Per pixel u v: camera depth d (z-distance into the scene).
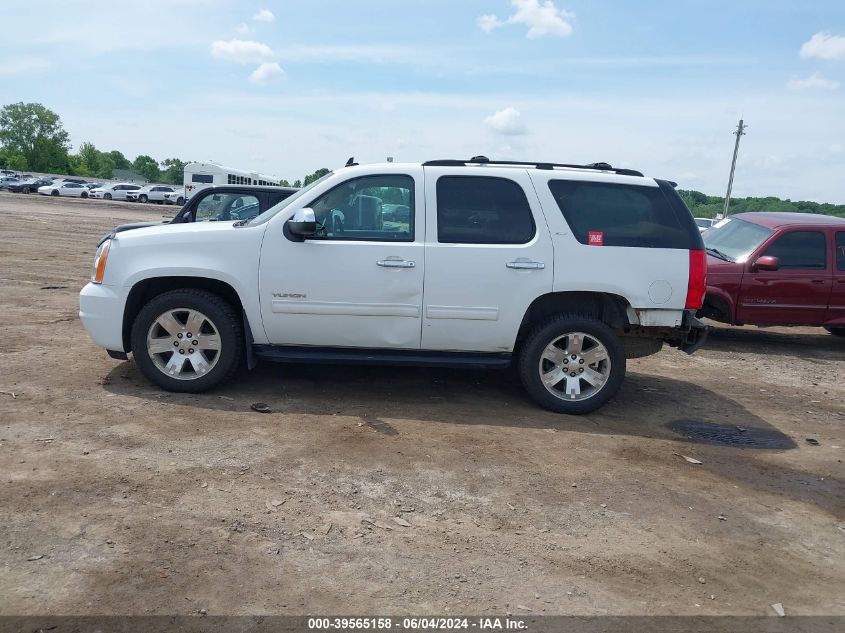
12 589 2.94
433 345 5.67
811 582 3.51
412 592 3.15
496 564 3.44
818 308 9.38
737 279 9.30
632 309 5.70
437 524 3.80
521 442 5.11
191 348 5.64
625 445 5.23
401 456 4.68
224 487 4.04
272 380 6.23
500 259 5.53
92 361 6.43
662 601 3.23
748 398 6.99
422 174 5.64
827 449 5.58
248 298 5.55
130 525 3.53
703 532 3.95
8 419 4.82
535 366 5.74
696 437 5.62
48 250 16.02
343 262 5.51
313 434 4.97
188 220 9.17
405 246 5.51
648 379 7.48
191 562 3.24
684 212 5.77
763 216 10.29
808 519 4.24
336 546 3.50
